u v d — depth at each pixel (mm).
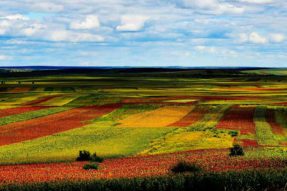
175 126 77375
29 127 75938
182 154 47625
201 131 71000
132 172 30562
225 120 83312
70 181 24688
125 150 55062
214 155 42469
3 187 23891
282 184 22984
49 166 39500
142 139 63781
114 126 77938
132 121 83812
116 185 23141
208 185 22828
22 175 31016
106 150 55188
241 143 58500
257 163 32281
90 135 67938
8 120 83688
